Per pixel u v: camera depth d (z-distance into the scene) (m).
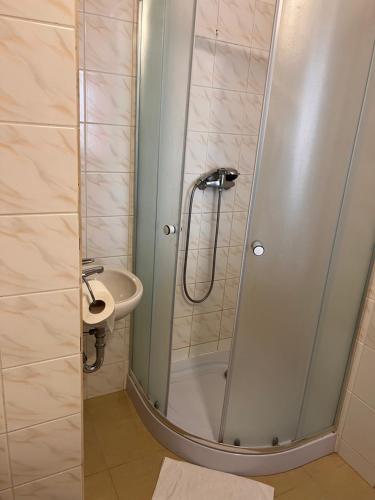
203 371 2.28
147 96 1.58
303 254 1.35
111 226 1.77
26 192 0.83
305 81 1.16
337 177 1.29
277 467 1.60
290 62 1.13
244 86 1.92
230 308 2.33
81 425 1.09
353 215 1.37
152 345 1.75
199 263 2.13
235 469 1.59
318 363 1.55
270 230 1.29
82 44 1.47
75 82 0.80
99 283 1.35
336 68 1.17
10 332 0.91
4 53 0.73
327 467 1.66
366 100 1.23
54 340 0.96
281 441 1.62
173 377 2.20
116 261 1.84
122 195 1.75
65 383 1.02
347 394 1.64
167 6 1.36
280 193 1.25
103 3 1.45
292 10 1.09
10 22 0.72
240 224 2.18
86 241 1.74
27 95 0.77
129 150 1.70
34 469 1.07
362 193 1.35
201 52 1.75
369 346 1.52
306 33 1.12
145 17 1.51
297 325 1.44
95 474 1.56
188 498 1.47
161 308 1.63
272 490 1.53
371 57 1.18
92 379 1.98
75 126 0.83
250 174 2.11
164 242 1.55
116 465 1.61
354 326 1.57
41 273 0.90
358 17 1.14
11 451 1.02
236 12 1.78
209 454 1.59
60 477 1.13
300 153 1.23
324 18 1.12
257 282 1.34
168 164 1.47
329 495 1.53
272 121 1.17
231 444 1.60
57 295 0.93
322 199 1.30
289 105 1.17
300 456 1.63
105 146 1.64
